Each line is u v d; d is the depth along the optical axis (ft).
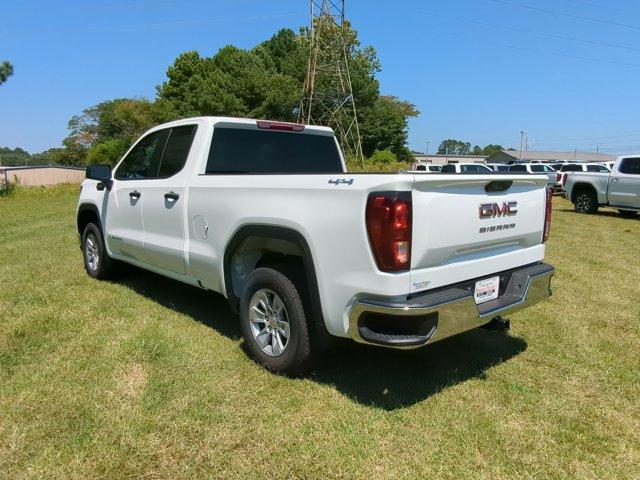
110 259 19.63
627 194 46.14
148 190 15.88
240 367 12.14
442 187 9.84
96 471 8.39
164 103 154.20
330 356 12.44
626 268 23.97
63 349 13.07
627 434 9.72
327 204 10.19
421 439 9.38
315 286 10.56
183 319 15.53
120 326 14.80
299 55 155.63
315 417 10.07
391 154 154.20
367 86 167.22
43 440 9.14
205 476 8.31
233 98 138.62
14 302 16.94
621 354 13.43
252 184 11.87
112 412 10.05
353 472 8.46
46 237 32.22
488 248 11.33
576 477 8.47
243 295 12.36
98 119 264.72
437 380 11.73
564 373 12.24
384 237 9.29
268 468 8.53
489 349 13.64
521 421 10.08
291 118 144.36
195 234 13.92
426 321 9.53
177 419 9.86
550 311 16.90
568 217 47.14
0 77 68.49
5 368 11.93
